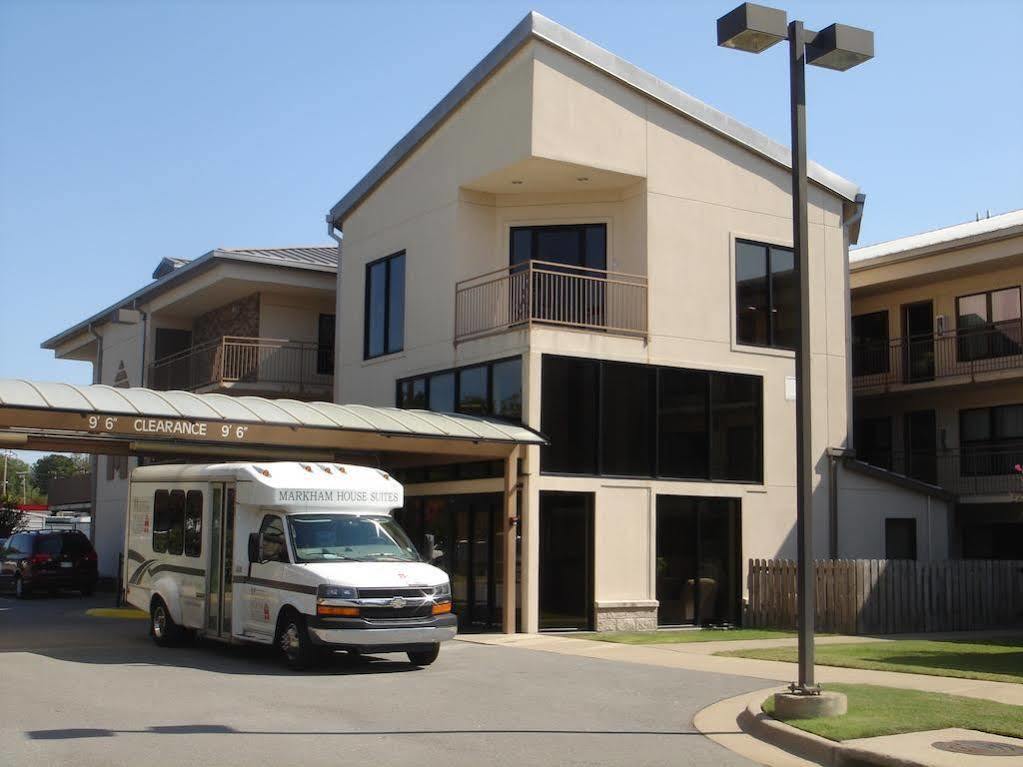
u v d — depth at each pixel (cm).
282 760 837
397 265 2481
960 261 2795
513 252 2297
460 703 1141
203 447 1816
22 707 1088
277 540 1456
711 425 2220
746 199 2328
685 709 1120
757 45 1089
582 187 2244
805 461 1024
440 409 2261
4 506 4950
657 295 2170
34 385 1633
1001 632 2122
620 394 2103
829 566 2089
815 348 2433
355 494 1520
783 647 1727
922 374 3027
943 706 1034
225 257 2797
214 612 1570
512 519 1925
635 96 2186
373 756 859
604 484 2053
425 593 1410
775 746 935
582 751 895
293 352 2998
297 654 1378
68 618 2325
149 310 3356
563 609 2003
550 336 2023
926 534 2550
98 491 3897
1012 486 2791
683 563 2159
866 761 837
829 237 2491
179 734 942
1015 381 2802
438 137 2339
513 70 2123
